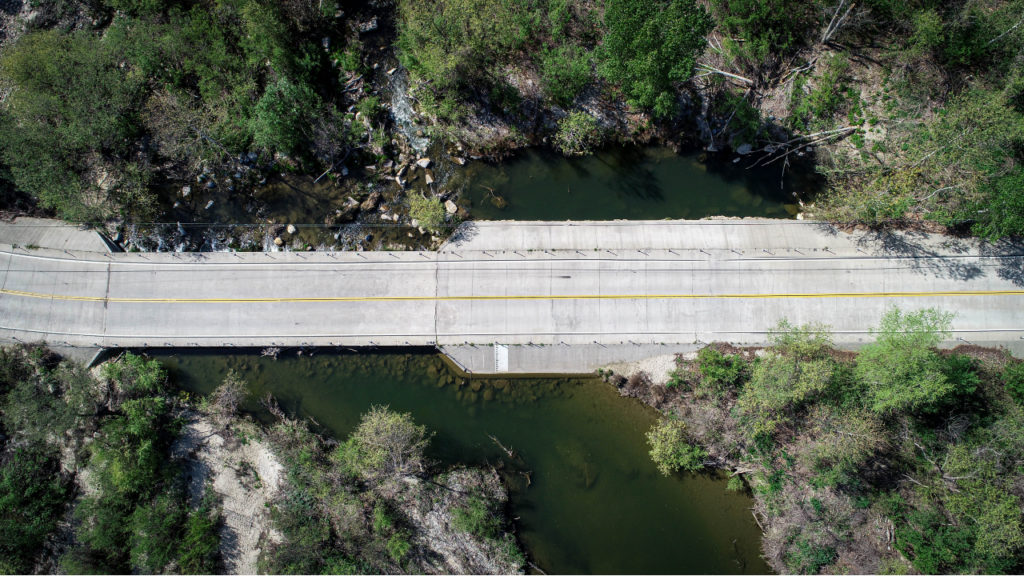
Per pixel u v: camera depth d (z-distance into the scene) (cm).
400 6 5103
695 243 4997
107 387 4922
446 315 4950
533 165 5272
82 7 5369
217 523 4697
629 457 4916
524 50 5238
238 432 4888
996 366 4525
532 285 4959
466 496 4747
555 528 4834
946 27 4788
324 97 5359
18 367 4916
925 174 4656
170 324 4991
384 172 5259
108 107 4969
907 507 4316
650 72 4384
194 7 5044
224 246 5175
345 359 5038
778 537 4603
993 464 4044
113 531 4538
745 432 4584
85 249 5078
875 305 4881
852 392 4391
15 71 4794
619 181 5241
